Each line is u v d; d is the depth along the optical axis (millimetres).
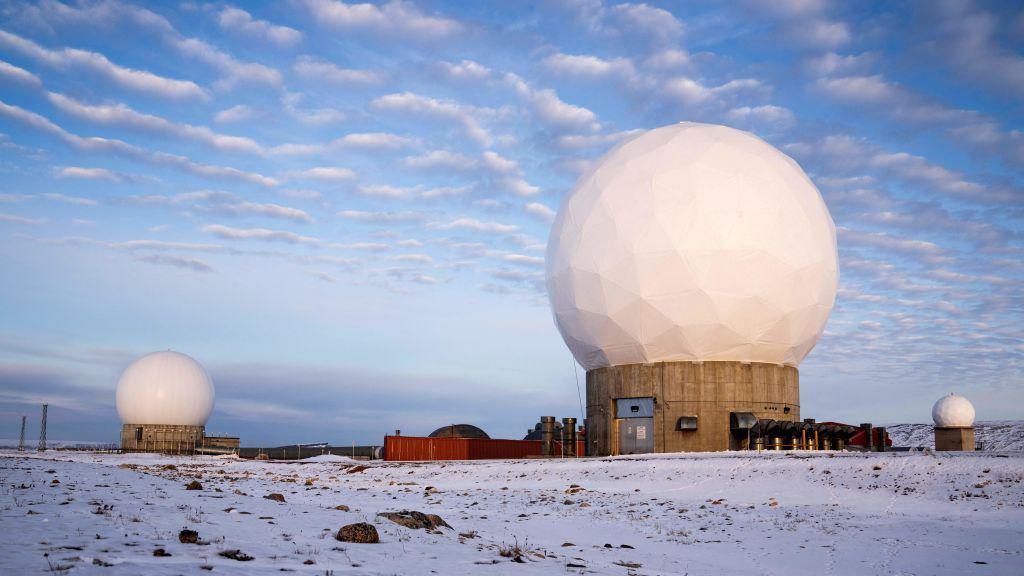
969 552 18062
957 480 28469
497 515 22766
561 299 51219
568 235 51000
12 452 69000
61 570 8766
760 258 46219
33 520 12391
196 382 75625
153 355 75812
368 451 69000
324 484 35688
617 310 47906
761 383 48219
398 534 14367
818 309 48969
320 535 13398
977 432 72875
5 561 9141
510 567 12180
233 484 29594
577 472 37031
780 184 48438
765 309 46750
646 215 47156
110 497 16422
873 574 15359
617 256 47594
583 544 17688
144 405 73500
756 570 15562
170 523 13305
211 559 10281
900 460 31688
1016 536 20391
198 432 75875
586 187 51656
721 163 48094
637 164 49594
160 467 43219
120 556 9898
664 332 47250
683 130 51219
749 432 47000
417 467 45812
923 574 15438
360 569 10641
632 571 13750
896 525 22328
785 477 31578
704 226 46156
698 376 47656
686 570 14898
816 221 49125
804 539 19797
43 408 78625
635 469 36031
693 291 46125
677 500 28219
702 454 40906
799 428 46375
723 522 22781
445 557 12492
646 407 48844
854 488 29172
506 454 59375
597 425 50875
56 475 21234
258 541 12211
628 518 23188
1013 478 27797
